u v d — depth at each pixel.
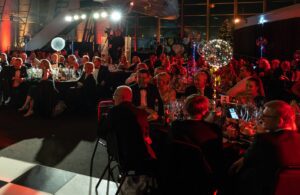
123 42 11.49
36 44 15.73
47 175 3.52
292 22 9.62
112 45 11.54
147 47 16.94
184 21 17.08
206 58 4.19
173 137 2.35
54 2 17.39
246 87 3.77
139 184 3.26
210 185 2.27
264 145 1.89
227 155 2.37
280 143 1.86
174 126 2.37
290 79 6.26
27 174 3.54
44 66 6.24
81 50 12.98
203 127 2.30
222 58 4.12
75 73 7.49
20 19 17.31
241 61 7.32
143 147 2.65
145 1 9.38
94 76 7.06
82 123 5.82
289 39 9.80
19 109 6.64
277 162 1.82
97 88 6.89
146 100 3.88
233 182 2.19
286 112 1.99
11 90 7.02
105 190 3.21
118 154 2.67
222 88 5.28
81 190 3.20
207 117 2.91
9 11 17.02
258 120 2.73
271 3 15.67
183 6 16.97
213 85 4.49
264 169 1.87
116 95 2.94
